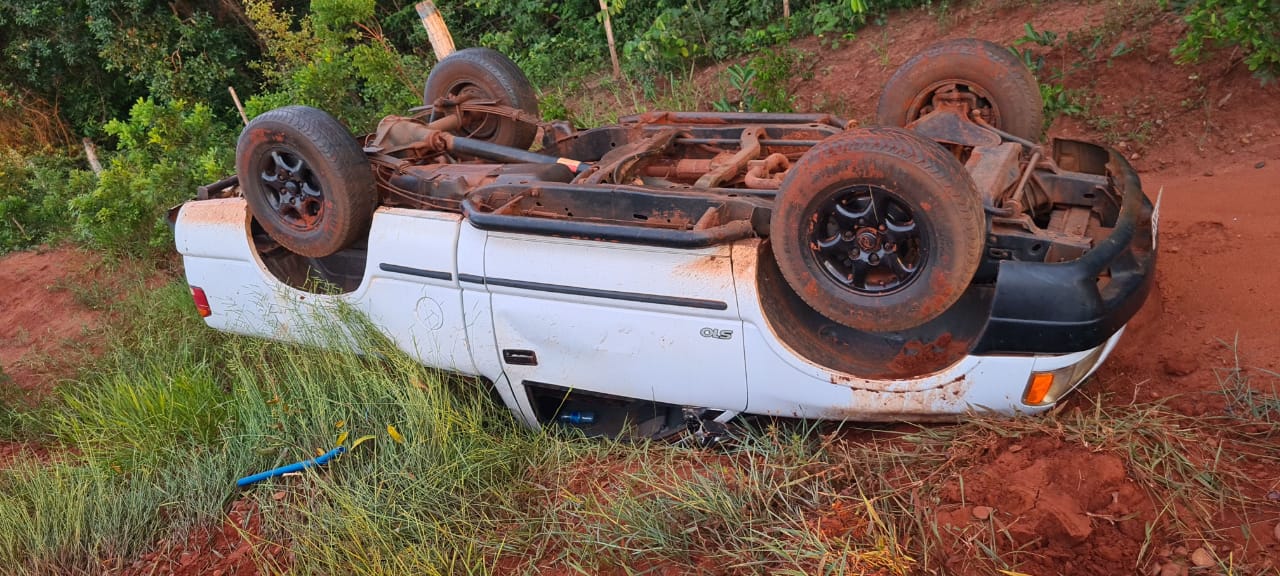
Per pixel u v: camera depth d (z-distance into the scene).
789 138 4.99
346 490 4.34
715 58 9.55
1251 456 3.53
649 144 4.86
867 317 3.60
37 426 6.14
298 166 4.59
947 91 4.92
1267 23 6.02
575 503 4.06
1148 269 3.74
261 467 4.86
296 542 4.12
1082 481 3.39
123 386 5.41
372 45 9.83
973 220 3.32
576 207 4.20
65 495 4.77
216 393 5.36
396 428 4.62
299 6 14.51
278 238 4.83
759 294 3.86
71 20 14.52
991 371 3.66
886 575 3.27
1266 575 3.03
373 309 4.76
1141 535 3.25
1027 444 3.62
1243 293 4.52
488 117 5.91
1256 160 6.02
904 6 8.88
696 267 3.87
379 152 4.94
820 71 8.58
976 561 3.27
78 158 14.26
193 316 6.66
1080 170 4.68
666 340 4.05
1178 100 6.63
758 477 3.84
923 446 3.80
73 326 7.68
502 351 4.45
